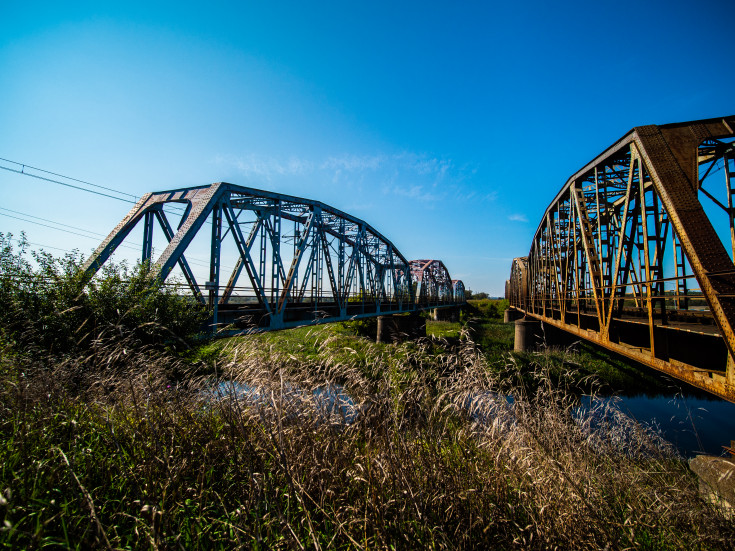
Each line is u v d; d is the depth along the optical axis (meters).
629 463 5.04
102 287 7.41
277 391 2.98
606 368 16.66
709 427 10.53
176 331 8.05
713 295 4.10
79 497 2.05
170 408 3.33
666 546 2.97
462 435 3.45
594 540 2.57
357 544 2.06
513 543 2.40
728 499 3.89
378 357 4.43
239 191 12.78
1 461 2.49
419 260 49.47
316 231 17.91
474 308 69.06
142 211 12.15
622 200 8.55
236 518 2.26
